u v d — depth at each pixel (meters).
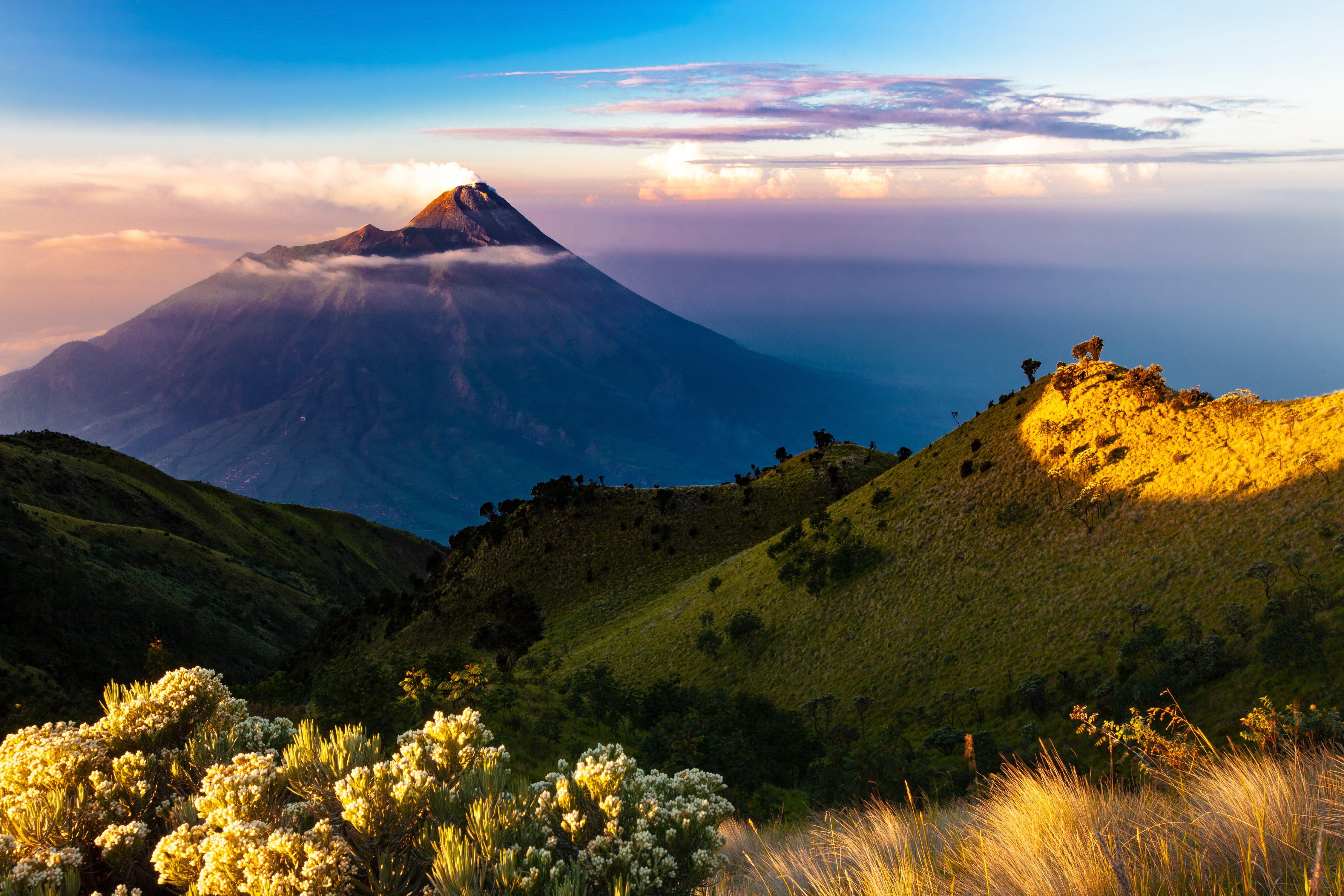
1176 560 55.84
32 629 105.38
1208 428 68.25
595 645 102.62
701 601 100.69
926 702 57.84
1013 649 58.12
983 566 71.25
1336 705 33.91
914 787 24.41
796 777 45.75
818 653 73.25
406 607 134.62
